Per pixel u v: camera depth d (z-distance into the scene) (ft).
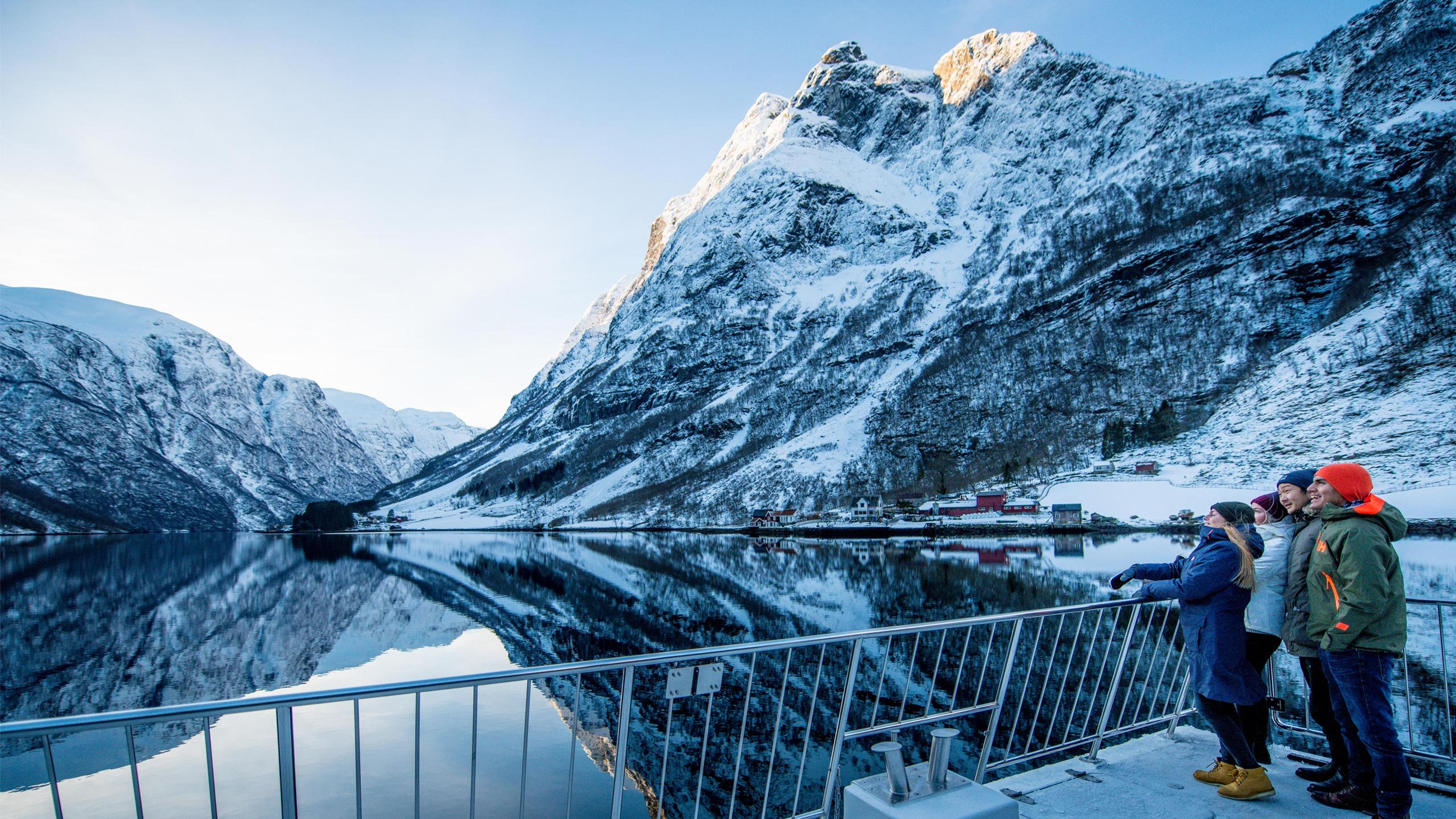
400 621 131.23
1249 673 19.35
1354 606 16.97
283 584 209.05
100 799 48.19
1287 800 19.35
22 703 86.74
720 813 43.70
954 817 11.51
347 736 59.47
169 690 91.40
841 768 49.93
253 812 45.16
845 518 361.51
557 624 118.32
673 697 16.28
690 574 184.55
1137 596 22.53
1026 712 56.24
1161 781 20.68
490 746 55.88
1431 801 19.49
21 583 226.17
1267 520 21.44
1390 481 204.85
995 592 130.41
